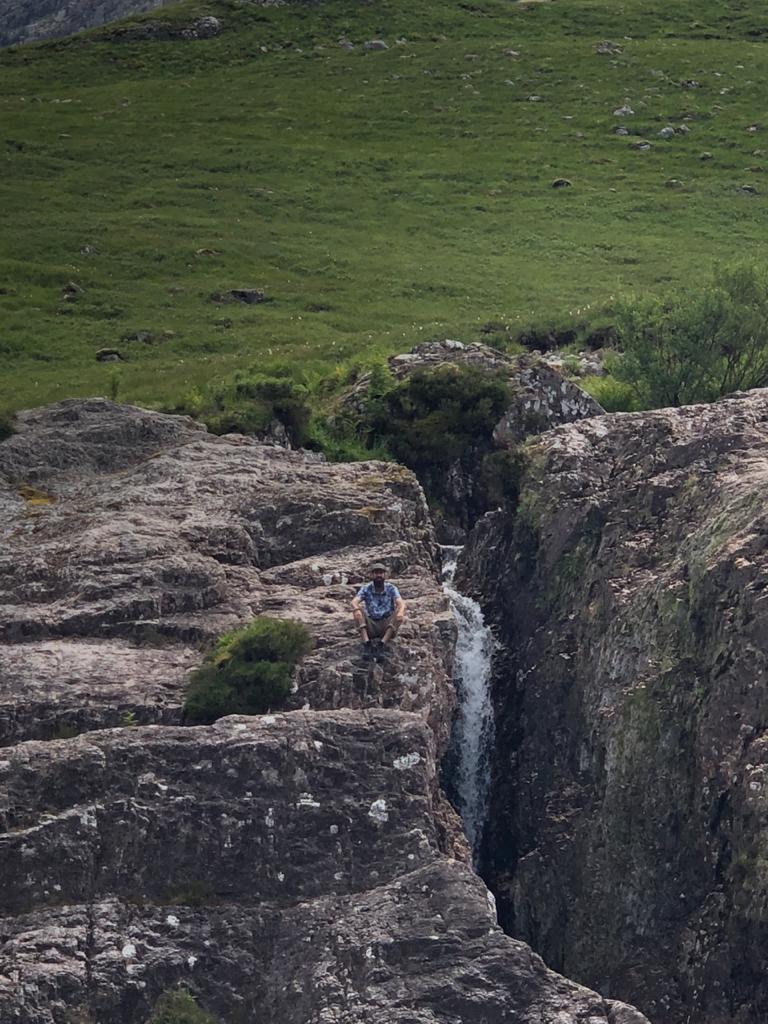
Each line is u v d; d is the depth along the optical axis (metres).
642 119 100.75
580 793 36.59
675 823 33.84
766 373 53.47
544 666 38.78
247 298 72.88
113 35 121.56
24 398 57.50
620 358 54.91
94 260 76.94
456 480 48.06
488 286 74.38
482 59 112.75
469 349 53.03
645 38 120.12
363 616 32.06
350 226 84.19
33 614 33.69
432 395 49.41
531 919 36.03
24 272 74.38
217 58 116.06
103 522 37.66
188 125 101.00
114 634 33.44
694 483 38.88
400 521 38.12
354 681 31.14
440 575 38.97
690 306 53.72
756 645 32.81
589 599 38.59
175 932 25.50
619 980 33.22
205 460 41.72
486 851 38.41
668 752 34.28
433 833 27.20
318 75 111.12
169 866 26.45
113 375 58.03
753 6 126.88
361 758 27.92
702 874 32.97
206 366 61.72
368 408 49.75
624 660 36.34
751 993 30.53
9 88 111.75
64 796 27.11
